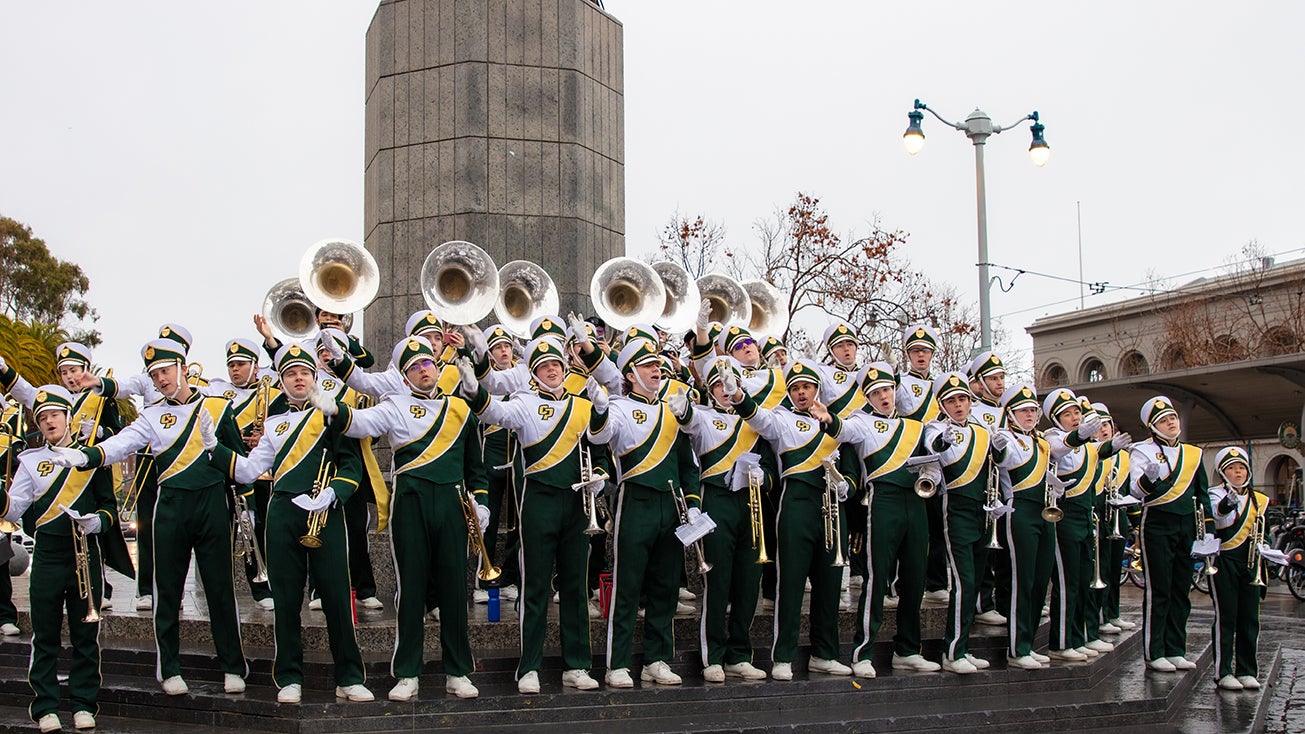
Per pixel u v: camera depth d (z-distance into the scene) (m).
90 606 8.30
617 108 14.72
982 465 9.98
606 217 14.36
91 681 8.38
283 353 8.73
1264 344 42.47
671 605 9.15
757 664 9.87
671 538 9.07
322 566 8.31
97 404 10.51
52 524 8.27
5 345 27.12
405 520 8.42
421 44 13.84
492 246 13.54
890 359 12.57
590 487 8.65
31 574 8.29
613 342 11.42
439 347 10.38
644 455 9.02
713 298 13.02
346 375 9.05
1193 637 14.03
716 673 9.10
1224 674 11.05
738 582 9.40
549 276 12.52
